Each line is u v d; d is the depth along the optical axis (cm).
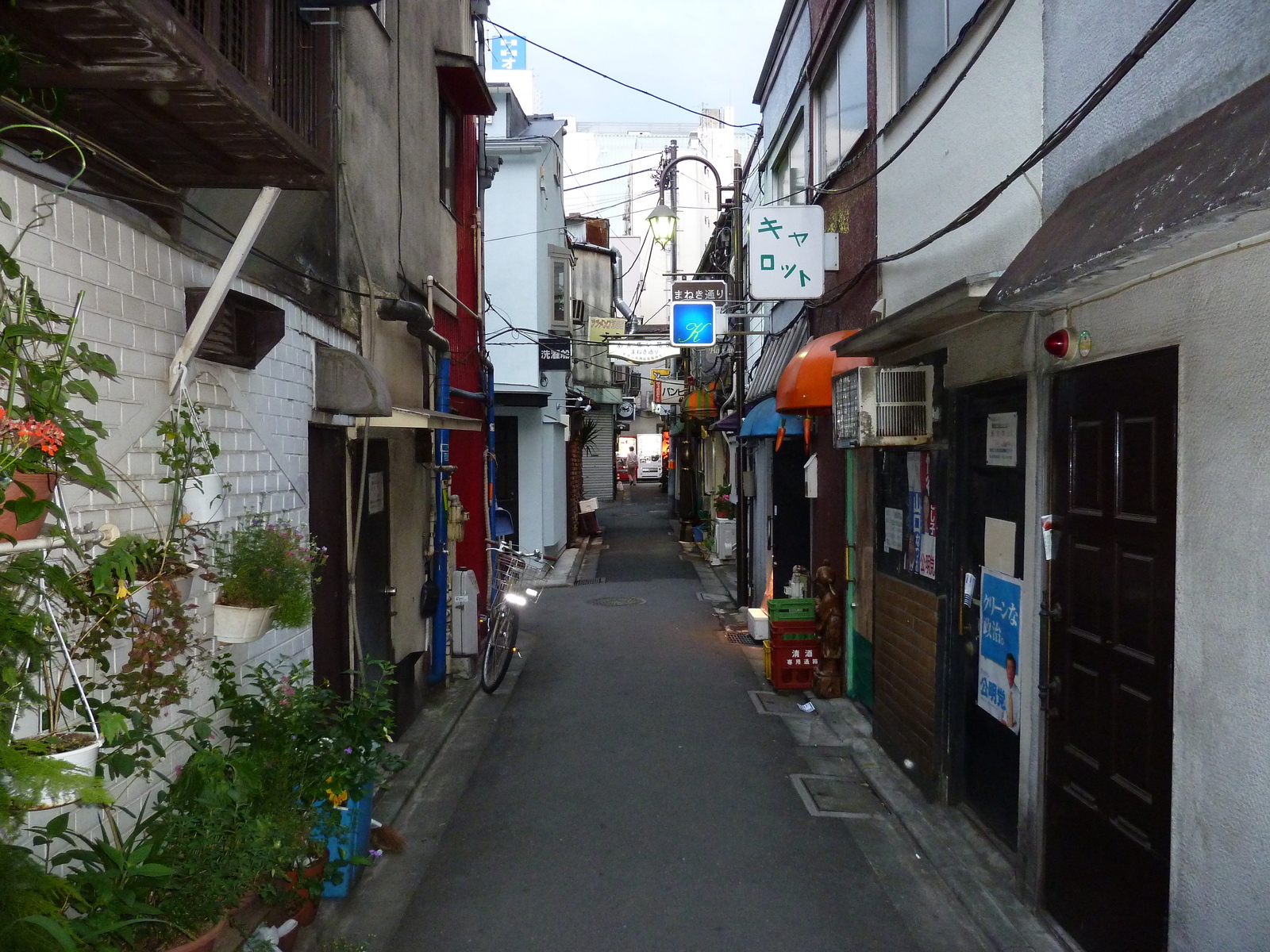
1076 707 385
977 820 515
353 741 427
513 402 1653
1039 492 413
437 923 419
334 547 555
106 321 292
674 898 441
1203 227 250
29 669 239
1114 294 347
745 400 1327
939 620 537
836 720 737
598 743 687
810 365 681
